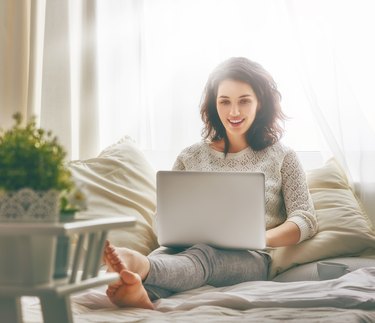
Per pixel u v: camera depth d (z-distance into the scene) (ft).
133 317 5.58
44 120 10.00
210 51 9.80
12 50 10.16
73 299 6.27
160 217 7.55
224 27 9.79
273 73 9.71
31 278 3.90
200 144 8.96
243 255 7.55
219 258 7.31
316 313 5.32
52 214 4.10
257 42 9.71
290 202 8.36
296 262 7.88
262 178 7.22
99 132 10.03
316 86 9.27
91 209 8.45
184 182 7.42
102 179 8.82
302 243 8.04
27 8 10.27
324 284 6.22
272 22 9.75
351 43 9.39
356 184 9.08
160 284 6.72
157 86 9.99
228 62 8.79
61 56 10.03
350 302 5.66
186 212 7.44
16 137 4.17
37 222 4.00
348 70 9.37
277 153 8.59
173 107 9.77
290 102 9.68
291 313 5.36
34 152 4.11
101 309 6.23
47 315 4.32
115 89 10.03
